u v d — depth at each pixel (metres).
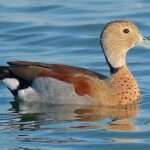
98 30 25.00
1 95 19.19
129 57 22.52
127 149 15.08
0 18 26.19
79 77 18.30
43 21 25.94
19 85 18.64
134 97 18.38
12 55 22.72
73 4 27.86
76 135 15.82
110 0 28.39
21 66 18.73
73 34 24.67
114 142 15.40
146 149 15.07
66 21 25.91
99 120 16.98
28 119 17.14
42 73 18.48
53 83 18.31
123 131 16.06
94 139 15.55
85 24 25.48
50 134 15.89
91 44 23.81
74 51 23.22
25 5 27.72
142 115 17.38
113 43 18.62
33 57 22.53
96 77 18.44
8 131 16.19
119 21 18.78
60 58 22.52
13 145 15.20
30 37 24.48
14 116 17.41
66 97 18.25
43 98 18.41
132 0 28.31
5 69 18.91
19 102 18.59
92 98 18.12
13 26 25.45
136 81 19.86
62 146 15.12
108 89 18.25
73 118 17.16
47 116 17.39
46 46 23.73
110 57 18.67
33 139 15.58
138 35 18.77
